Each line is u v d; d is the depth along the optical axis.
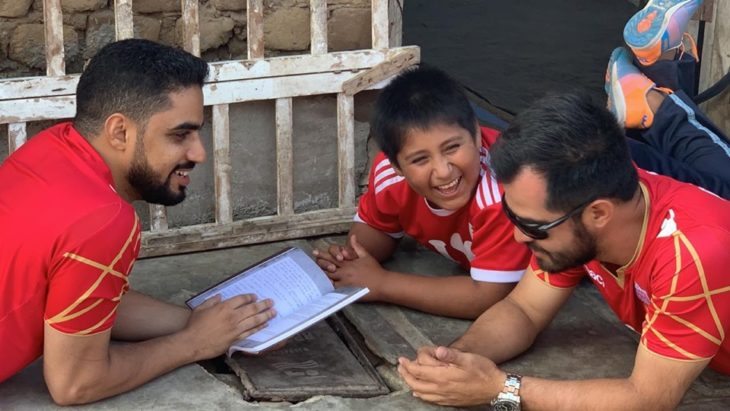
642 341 2.60
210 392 2.96
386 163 3.49
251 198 4.10
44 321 2.68
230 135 3.97
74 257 2.57
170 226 4.03
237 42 4.04
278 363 3.12
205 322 3.03
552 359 3.18
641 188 2.57
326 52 3.88
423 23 7.27
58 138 2.75
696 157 3.64
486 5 7.77
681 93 3.87
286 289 3.18
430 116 3.01
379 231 3.66
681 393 2.59
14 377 2.98
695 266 2.44
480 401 2.77
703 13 4.47
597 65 6.35
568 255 2.54
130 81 2.65
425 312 3.44
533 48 6.68
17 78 3.61
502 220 3.18
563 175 2.39
